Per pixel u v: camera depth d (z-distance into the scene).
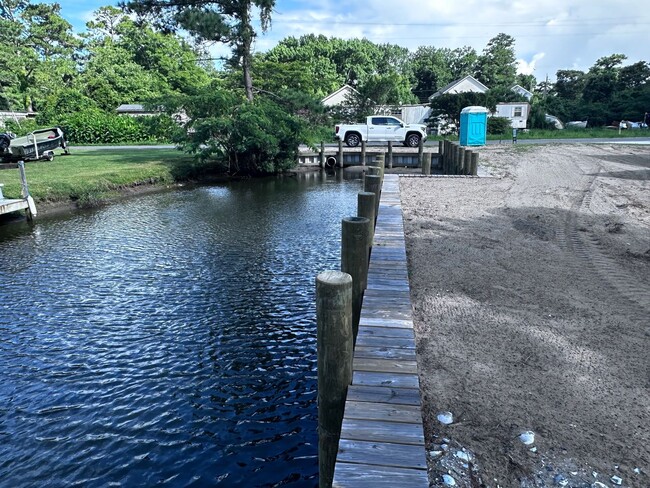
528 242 6.97
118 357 5.50
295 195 16.39
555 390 3.20
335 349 2.71
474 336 4.02
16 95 37.94
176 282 7.83
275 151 20.92
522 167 15.37
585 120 44.38
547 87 64.56
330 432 2.87
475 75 62.88
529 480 2.40
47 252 9.55
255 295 7.28
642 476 2.43
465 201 10.05
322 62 61.19
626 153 18.27
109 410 4.54
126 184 16.59
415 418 2.65
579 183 12.07
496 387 3.23
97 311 6.72
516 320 4.35
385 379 3.04
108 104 42.59
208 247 9.86
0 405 4.60
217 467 3.82
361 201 5.49
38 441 4.11
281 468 3.80
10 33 42.69
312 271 8.34
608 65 54.78
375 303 4.29
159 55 51.19
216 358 5.50
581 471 2.46
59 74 41.50
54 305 6.92
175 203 14.85
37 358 5.47
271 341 5.88
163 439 4.15
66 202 14.09
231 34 23.14
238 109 21.06
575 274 5.62
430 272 5.67
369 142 26.31
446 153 20.91
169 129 21.80
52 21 47.22
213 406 4.61
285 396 4.78
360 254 3.99
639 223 8.09
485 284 5.28
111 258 9.13
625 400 3.08
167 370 5.24
